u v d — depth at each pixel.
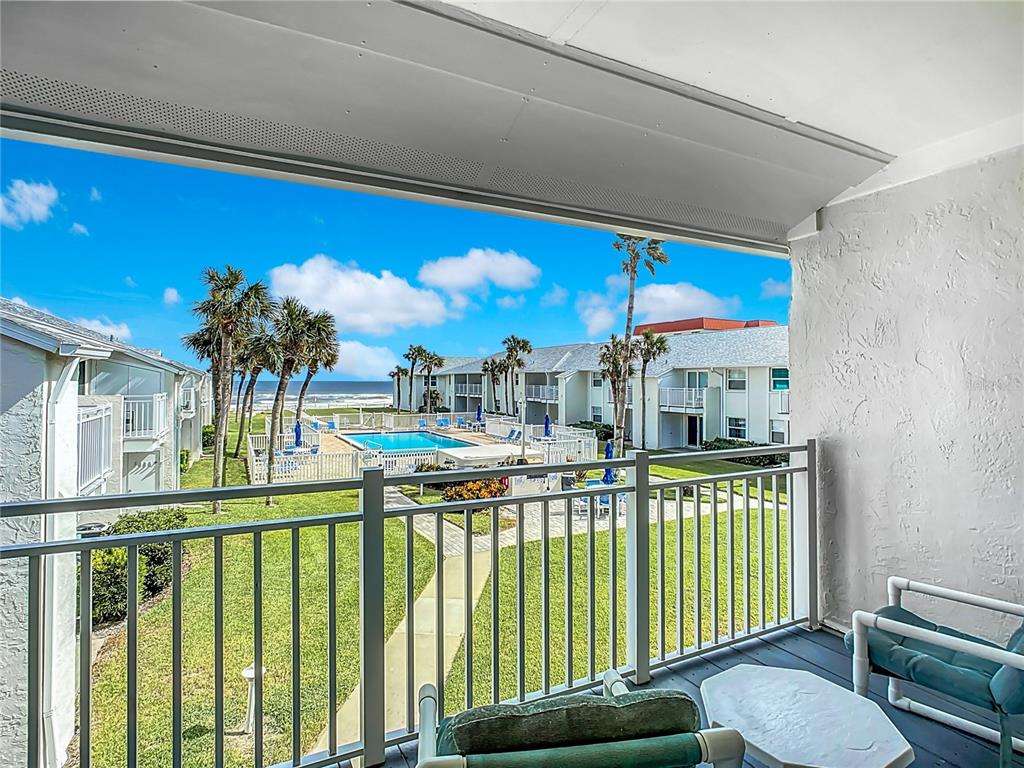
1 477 3.26
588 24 1.74
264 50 1.67
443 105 1.99
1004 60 1.95
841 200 3.03
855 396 2.96
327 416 29.66
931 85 2.11
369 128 2.02
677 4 1.66
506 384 31.42
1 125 1.72
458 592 5.60
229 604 5.48
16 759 3.01
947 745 2.08
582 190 2.54
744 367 17.38
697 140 2.38
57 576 3.42
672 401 19.61
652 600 4.64
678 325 32.28
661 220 2.88
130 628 1.64
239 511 10.34
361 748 2.00
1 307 5.05
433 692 1.68
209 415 25.48
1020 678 1.68
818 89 2.13
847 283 3.00
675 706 1.21
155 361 10.50
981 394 2.47
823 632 3.04
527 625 4.73
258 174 2.13
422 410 39.59
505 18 1.71
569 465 2.38
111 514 7.19
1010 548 2.38
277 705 3.64
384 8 1.61
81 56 1.58
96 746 3.24
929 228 2.64
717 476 2.85
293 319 17.17
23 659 3.07
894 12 1.70
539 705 1.20
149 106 1.77
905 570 2.75
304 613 5.22
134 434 9.13
